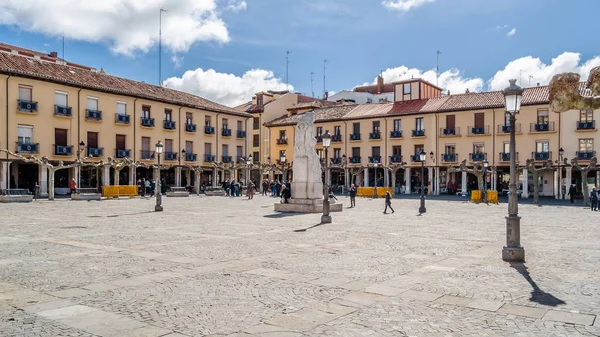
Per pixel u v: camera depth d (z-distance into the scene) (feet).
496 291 25.59
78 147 145.07
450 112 173.88
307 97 252.21
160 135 170.30
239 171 204.74
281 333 18.79
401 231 54.49
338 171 203.82
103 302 23.16
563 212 90.58
